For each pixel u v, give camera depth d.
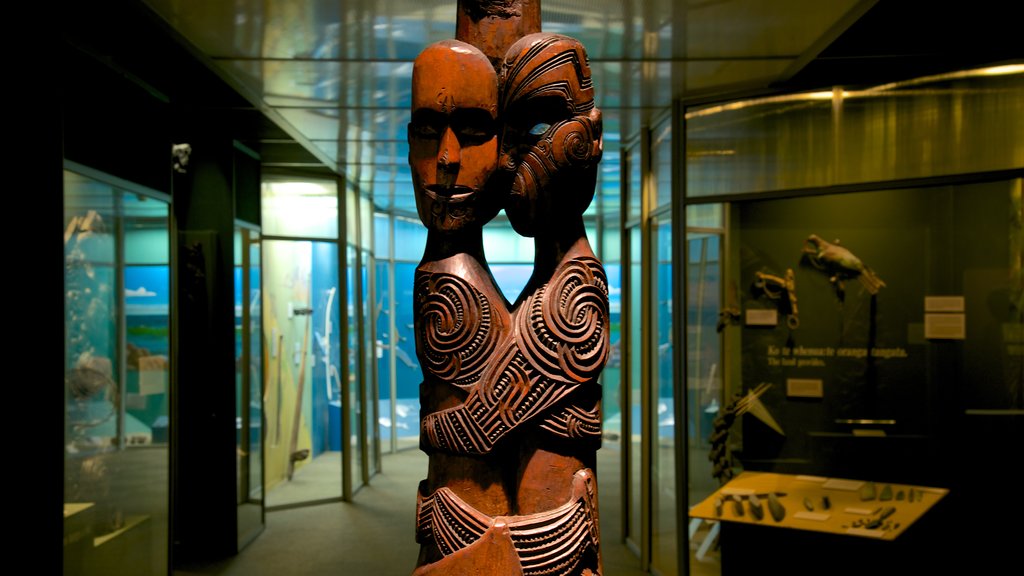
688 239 4.31
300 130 5.37
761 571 4.13
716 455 4.21
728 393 4.20
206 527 5.20
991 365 3.67
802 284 4.04
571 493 1.88
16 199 2.97
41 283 3.01
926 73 3.72
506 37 2.01
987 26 3.33
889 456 3.88
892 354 3.87
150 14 3.18
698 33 3.38
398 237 10.17
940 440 3.78
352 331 7.55
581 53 1.95
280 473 6.95
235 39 3.51
